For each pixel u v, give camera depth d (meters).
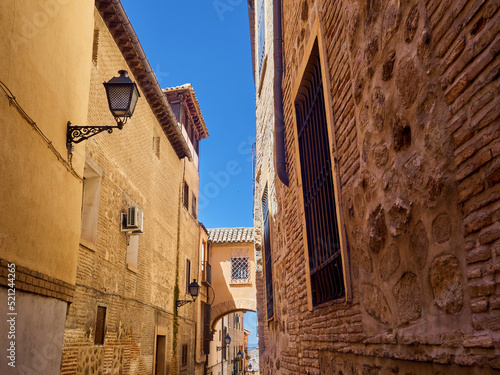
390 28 2.65
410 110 2.40
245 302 23.98
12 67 4.06
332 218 4.12
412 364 2.38
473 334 1.82
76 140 5.86
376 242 2.88
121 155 10.04
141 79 11.68
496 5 1.68
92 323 8.06
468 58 1.86
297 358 5.75
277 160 6.54
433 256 2.16
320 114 4.61
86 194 8.48
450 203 2.01
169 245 14.87
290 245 6.32
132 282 10.65
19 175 4.21
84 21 6.28
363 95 3.13
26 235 4.36
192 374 18.16
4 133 3.91
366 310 3.09
